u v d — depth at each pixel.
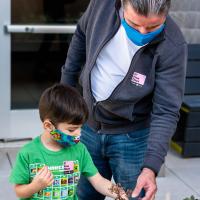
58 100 2.45
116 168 2.96
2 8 5.20
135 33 2.53
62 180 2.56
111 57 2.74
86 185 3.12
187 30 5.58
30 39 5.51
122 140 2.90
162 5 2.37
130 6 2.41
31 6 5.37
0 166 4.87
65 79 3.26
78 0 5.54
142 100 2.81
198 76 5.56
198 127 5.27
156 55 2.63
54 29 5.51
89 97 2.87
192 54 5.51
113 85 2.75
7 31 5.27
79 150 2.63
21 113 5.53
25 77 5.68
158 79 2.68
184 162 5.27
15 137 5.43
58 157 2.55
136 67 2.68
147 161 2.57
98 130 2.94
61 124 2.46
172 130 2.65
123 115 2.81
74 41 3.14
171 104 2.65
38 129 5.54
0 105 5.44
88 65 2.83
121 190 2.66
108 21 2.74
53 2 5.45
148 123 2.92
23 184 2.51
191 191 4.64
